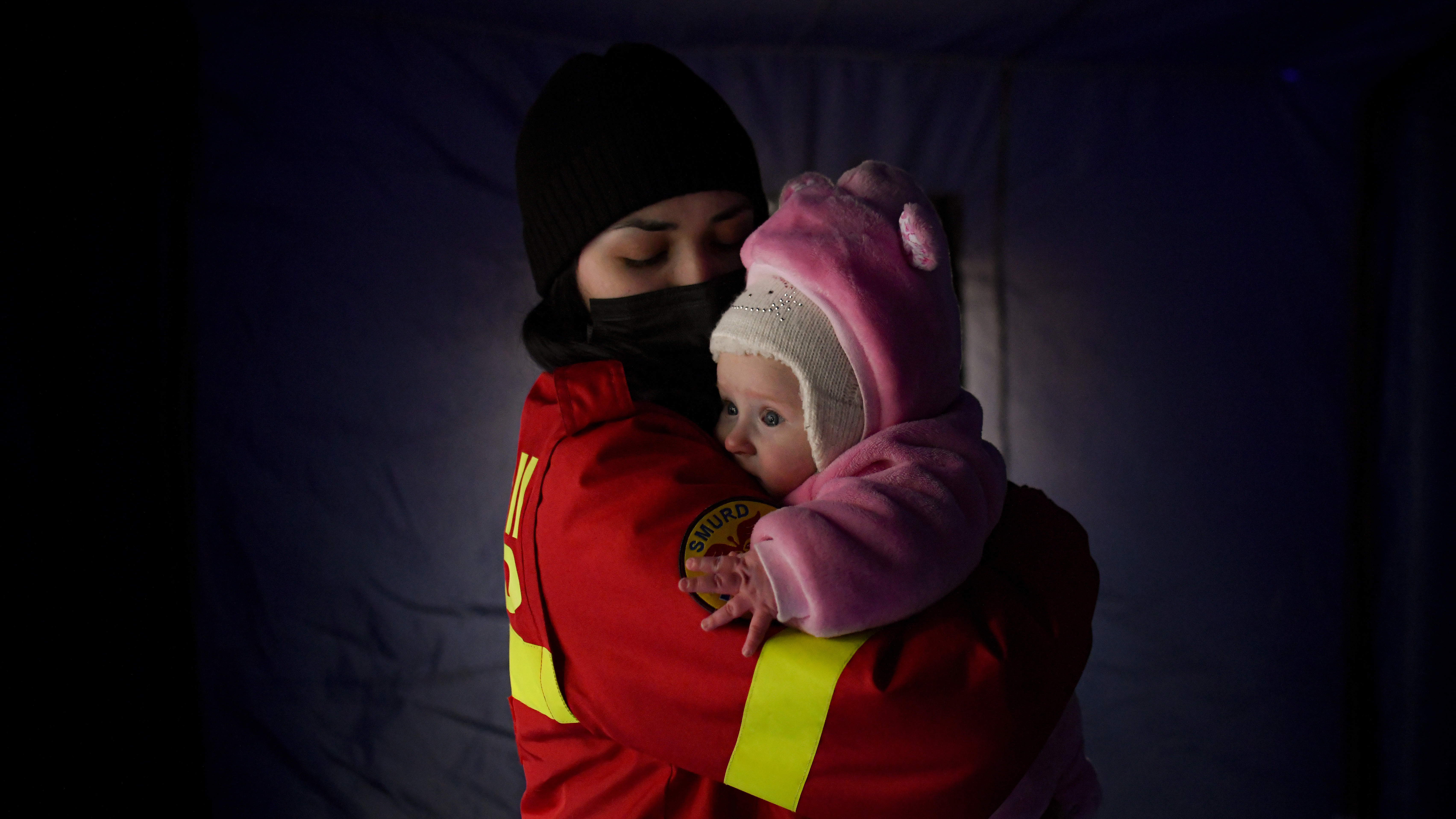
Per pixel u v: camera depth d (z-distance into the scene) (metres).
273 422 2.54
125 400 2.20
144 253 2.30
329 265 2.57
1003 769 0.68
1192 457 2.96
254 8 2.48
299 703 2.57
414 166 2.62
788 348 0.78
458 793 2.65
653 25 2.61
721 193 1.00
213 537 2.50
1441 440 2.86
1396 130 2.86
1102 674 2.98
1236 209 2.95
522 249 2.69
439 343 2.64
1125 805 2.96
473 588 2.68
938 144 2.87
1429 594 2.89
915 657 0.67
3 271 1.76
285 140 2.53
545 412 0.95
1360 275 2.92
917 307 0.81
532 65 2.68
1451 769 2.89
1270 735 2.98
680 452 0.83
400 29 2.59
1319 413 2.98
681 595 0.71
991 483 0.82
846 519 0.69
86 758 1.98
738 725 0.70
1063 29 2.63
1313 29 2.63
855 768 0.68
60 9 1.94
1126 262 2.93
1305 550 2.99
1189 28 2.62
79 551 1.98
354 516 2.61
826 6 2.48
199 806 2.43
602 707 0.78
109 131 2.14
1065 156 2.91
